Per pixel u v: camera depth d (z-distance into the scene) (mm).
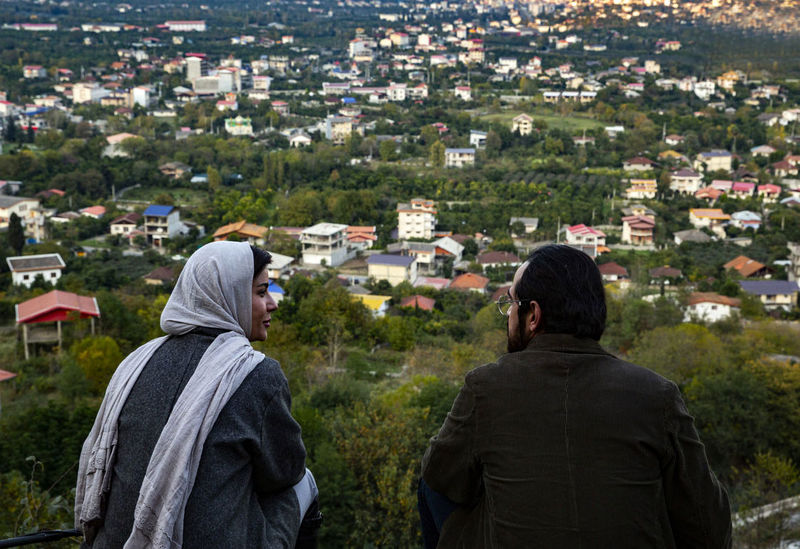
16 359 25359
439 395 17953
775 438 19031
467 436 1879
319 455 13281
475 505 1940
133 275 49844
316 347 30219
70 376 21000
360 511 13078
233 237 56750
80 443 13617
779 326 28891
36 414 14078
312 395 19359
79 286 36531
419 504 2074
